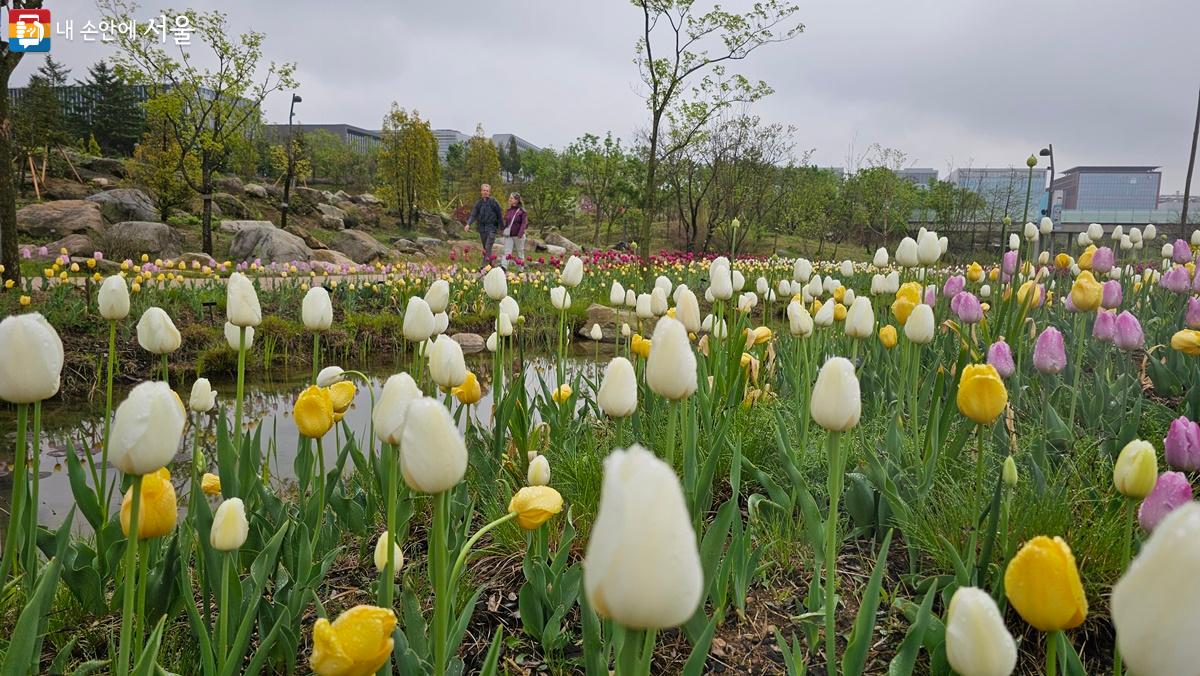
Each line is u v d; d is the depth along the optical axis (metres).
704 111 19.41
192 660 2.40
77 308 9.95
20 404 1.91
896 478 3.17
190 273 16.92
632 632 1.06
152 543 2.73
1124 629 1.00
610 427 4.75
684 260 20.91
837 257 41.16
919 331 3.53
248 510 3.02
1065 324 6.02
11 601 2.62
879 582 1.95
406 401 1.91
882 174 42.81
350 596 3.02
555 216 57.84
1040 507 2.65
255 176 56.53
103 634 2.66
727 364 4.14
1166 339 5.75
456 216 56.75
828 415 1.92
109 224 28.27
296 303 12.88
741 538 2.57
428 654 2.05
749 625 2.61
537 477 2.64
